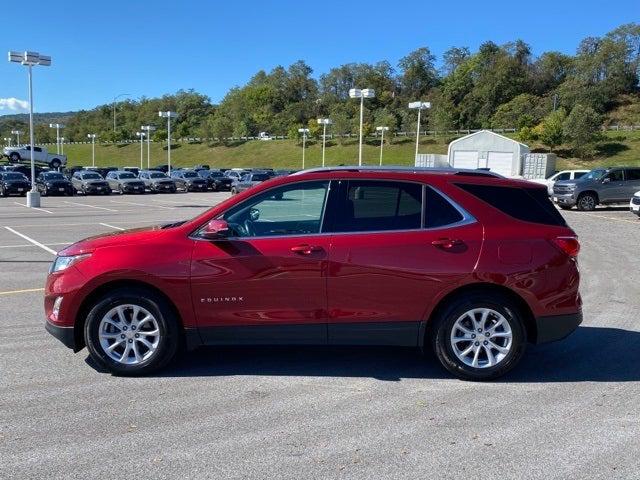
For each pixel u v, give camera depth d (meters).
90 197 39.41
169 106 150.50
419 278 4.82
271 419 4.18
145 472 3.42
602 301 8.09
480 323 4.95
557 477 3.39
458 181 5.00
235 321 4.90
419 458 3.60
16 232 16.69
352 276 4.82
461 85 124.69
